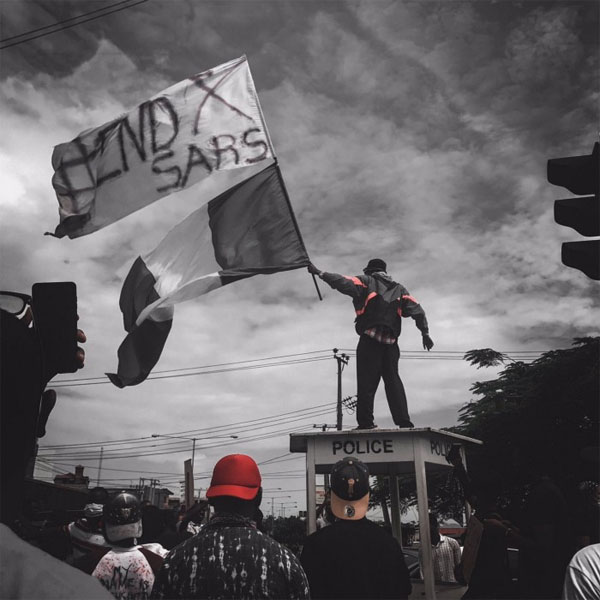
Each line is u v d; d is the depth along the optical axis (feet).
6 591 2.99
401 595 10.29
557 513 13.17
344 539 10.27
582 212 14.98
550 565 12.89
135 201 20.31
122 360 20.89
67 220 19.67
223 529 8.13
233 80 21.63
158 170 20.36
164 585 7.84
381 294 22.06
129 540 12.14
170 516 20.15
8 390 3.96
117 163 20.22
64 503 68.08
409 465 22.02
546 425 74.95
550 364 79.61
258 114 21.33
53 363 5.32
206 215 21.71
